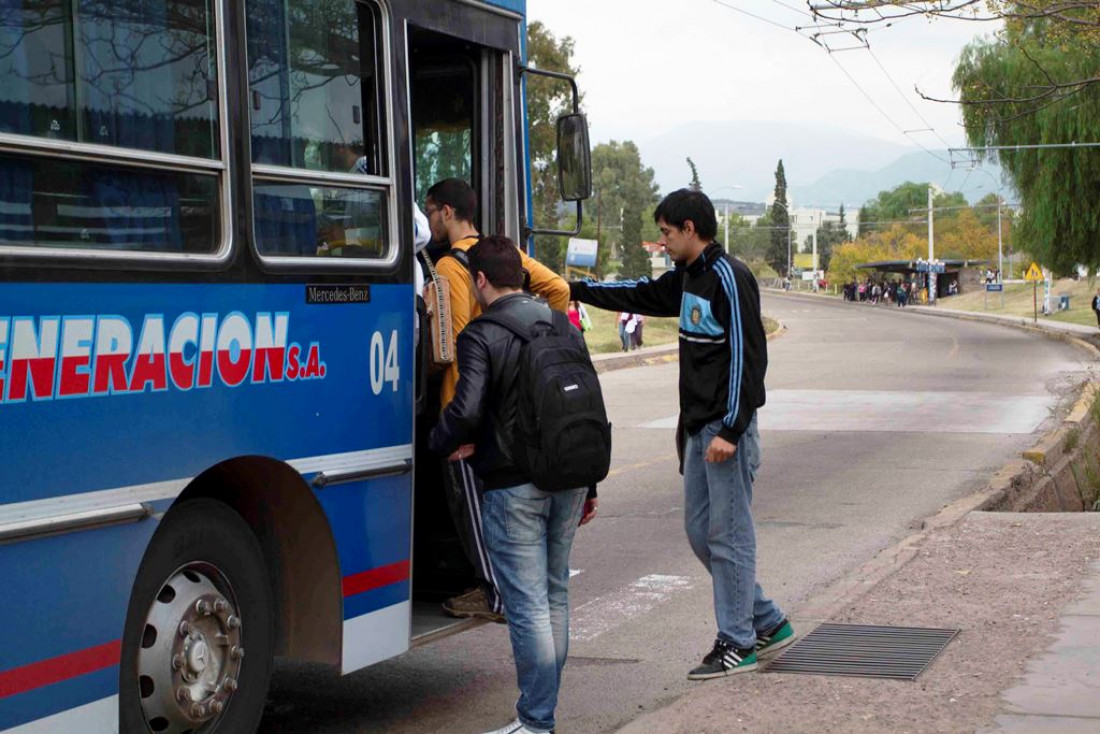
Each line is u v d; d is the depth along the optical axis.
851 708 5.34
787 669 6.03
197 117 4.45
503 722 5.81
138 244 4.19
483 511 5.08
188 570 4.56
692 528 6.03
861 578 8.12
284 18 4.89
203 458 4.40
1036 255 43.69
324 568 5.12
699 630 7.54
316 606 5.14
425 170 6.70
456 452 5.00
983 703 5.34
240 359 4.57
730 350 5.71
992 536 9.14
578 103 6.84
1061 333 47.34
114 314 4.05
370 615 5.27
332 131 5.15
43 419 3.80
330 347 5.04
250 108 4.69
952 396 22.73
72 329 3.90
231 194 4.55
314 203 5.00
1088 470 15.27
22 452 3.73
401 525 5.46
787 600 8.11
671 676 6.57
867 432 17.42
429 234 6.01
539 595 5.01
